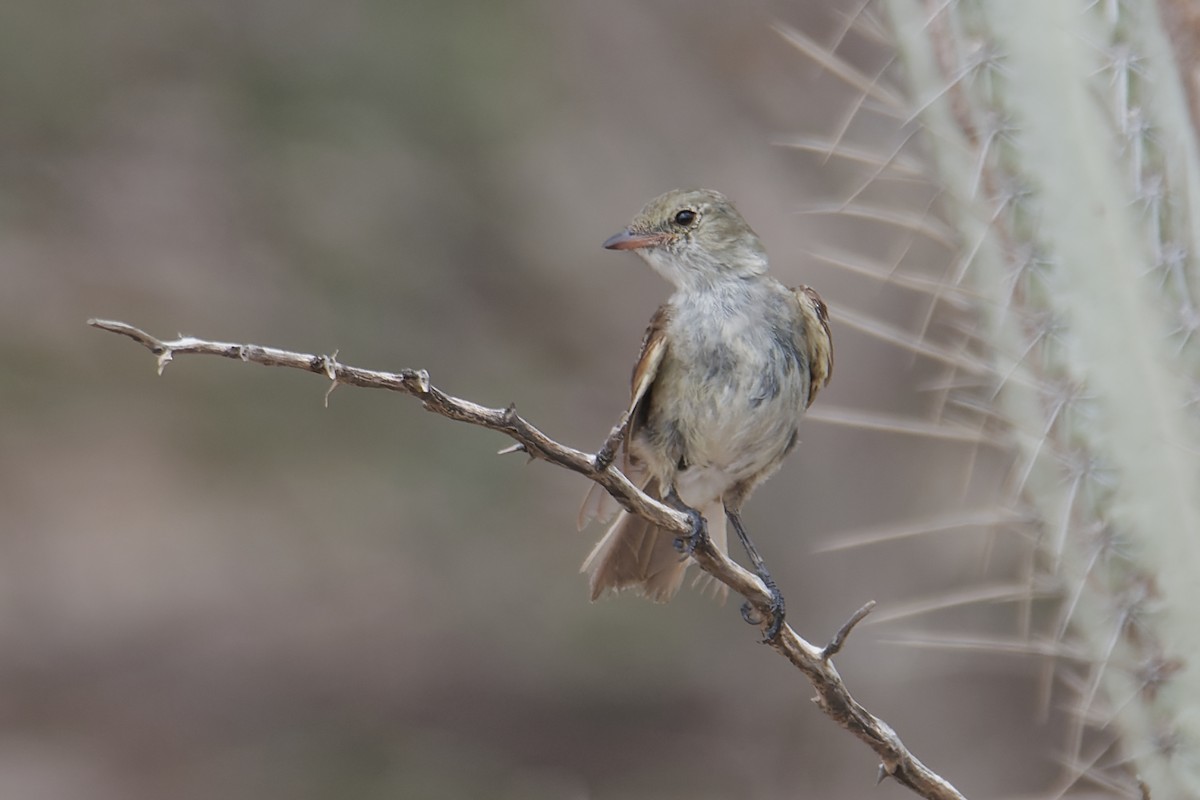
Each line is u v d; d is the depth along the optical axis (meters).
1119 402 5.08
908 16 5.45
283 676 18.56
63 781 17.56
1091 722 5.23
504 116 14.66
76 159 14.34
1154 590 5.03
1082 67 5.19
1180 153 5.14
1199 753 4.98
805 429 14.25
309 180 14.49
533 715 16.92
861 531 14.05
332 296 14.88
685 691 16.78
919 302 13.53
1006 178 5.21
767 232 14.45
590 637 16.70
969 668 13.80
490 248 15.08
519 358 15.48
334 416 15.12
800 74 14.45
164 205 14.54
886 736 5.11
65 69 14.09
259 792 17.11
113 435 15.07
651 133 14.88
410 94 14.48
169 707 18.80
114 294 14.62
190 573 20.03
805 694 15.84
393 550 16.16
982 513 5.48
